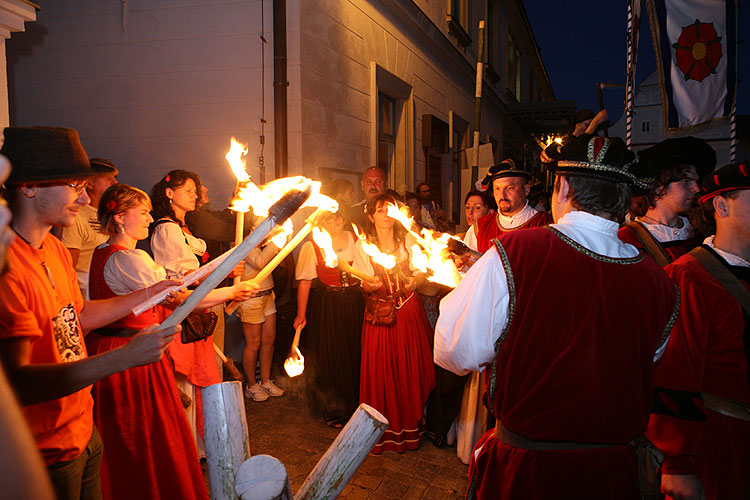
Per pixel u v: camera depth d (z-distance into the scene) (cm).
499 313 124
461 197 981
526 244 124
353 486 266
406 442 304
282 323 409
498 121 1310
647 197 207
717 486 152
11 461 40
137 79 461
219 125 445
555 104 1367
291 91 427
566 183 132
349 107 513
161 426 200
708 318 146
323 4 460
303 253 341
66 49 475
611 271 120
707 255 151
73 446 146
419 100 712
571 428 119
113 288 208
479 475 136
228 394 88
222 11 438
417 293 322
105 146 473
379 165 625
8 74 489
